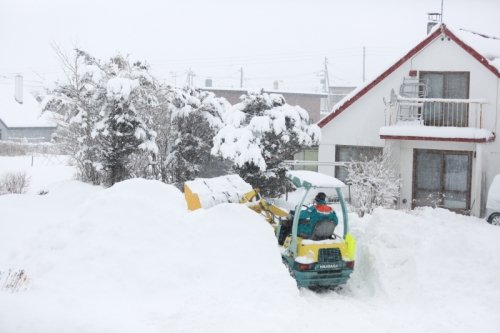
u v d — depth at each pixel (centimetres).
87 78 1702
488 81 1823
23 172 2214
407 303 902
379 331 734
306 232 962
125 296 770
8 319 642
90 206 942
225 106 1970
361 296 956
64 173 2666
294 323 713
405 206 1889
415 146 1877
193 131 1816
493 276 992
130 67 1772
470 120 1842
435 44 1877
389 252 1005
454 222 1524
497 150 1817
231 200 1108
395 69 1916
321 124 2000
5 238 1099
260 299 787
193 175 1798
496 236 1330
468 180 1830
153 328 660
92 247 849
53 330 625
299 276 925
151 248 862
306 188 954
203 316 702
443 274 1012
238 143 1470
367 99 1955
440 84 1886
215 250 878
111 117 1688
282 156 1573
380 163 1708
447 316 812
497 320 793
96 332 627
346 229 1005
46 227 934
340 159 2003
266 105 1602
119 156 1712
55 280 792
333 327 723
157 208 938
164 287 796
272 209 1105
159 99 1822
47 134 5522
